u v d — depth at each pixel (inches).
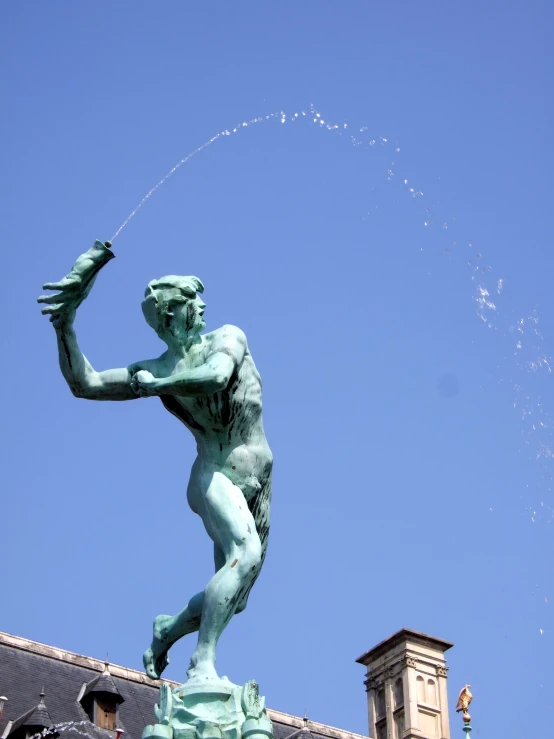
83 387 372.8
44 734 980.6
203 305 373.4
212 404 362.9
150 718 1168.8
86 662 1184.2
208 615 350.6
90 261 367.6
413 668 1451.8
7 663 1136.8
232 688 338.3
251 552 356.5
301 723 1321.4
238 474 365.7
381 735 1451.8
